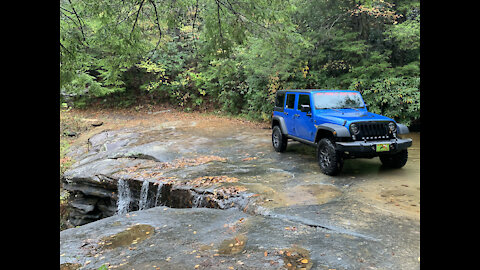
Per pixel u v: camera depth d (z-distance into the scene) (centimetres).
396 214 440
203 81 2072
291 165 769
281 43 731
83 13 567
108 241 411
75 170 914
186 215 496
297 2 1276
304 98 792
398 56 1296
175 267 331
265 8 642
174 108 2162
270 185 607
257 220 451
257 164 798
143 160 934
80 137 1541
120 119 1891
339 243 361
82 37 526
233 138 1222
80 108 2194
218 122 1694
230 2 619
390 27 1177
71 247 397
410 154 827
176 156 945
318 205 491
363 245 353
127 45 577
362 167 720
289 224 427
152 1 595
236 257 345
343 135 618
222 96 1967
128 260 356
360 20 1295
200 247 377
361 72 1242
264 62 1488
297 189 577
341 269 307
